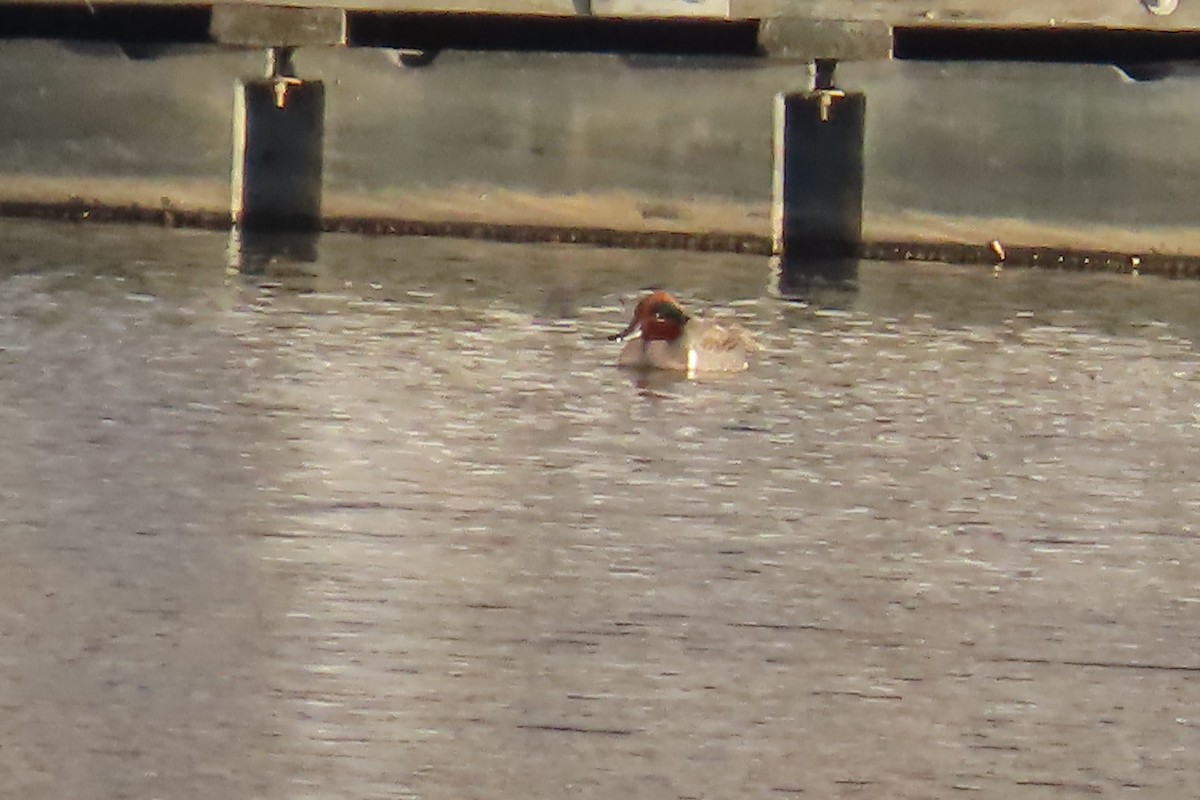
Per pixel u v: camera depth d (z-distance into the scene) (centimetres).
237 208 2355
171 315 2000
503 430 1691
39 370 1811
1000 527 1514
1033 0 2145
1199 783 1155
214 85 2316
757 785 1140
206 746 1159
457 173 2317
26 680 1227
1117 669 1290
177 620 1311
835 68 2245
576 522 1499
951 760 1174
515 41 2320
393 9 2205
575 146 2294
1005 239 2269
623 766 1154
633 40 2305
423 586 1375
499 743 1173
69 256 2236
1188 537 1503
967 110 2248
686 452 1652
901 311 2097
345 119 2317
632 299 2117
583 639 1308
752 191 2284
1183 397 1831
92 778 1124
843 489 1584
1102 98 2228
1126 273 2261
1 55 2331
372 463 1605
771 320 2053
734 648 1302
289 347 1906
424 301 2083
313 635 1298
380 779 1132
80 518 1473
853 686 1257
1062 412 1784
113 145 2338
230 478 1559
